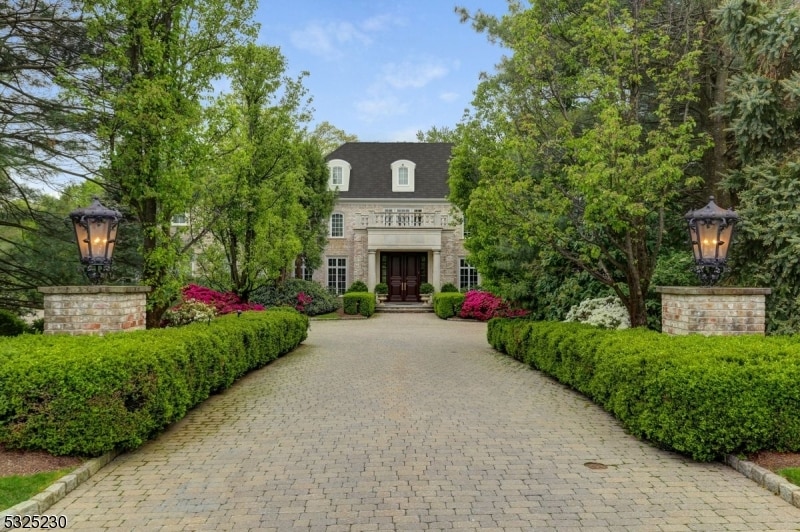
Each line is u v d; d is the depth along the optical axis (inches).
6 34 371.9
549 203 329.7
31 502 146.1
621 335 273.6
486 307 850.8
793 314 296.7
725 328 250.1
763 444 184.2
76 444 180.2
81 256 260.1
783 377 183.8
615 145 292.2
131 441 193.0
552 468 181.9
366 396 298.8
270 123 526.6
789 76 328.5
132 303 270.5
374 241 1070.4
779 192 301.9
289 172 552.7
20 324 399.2
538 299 476.7
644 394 209.8
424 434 223.0
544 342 357.7
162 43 325.1
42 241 403.5
